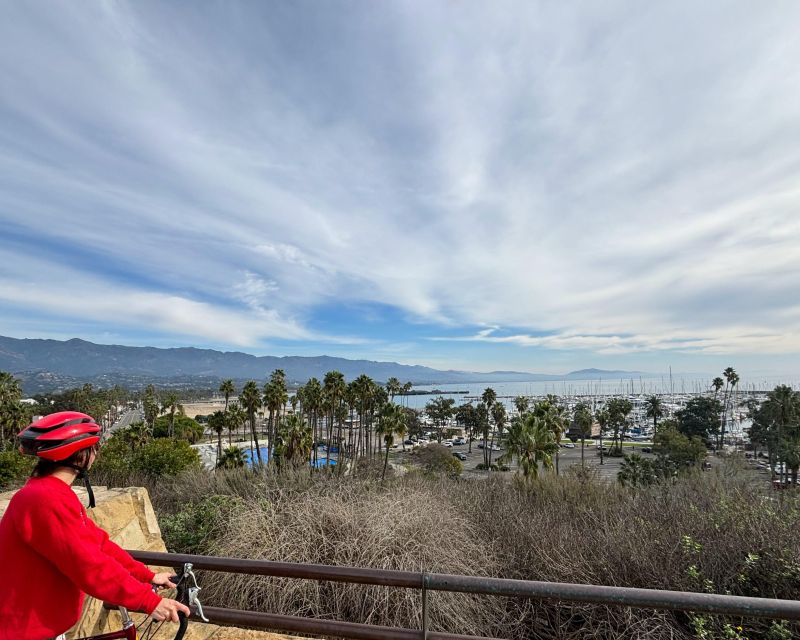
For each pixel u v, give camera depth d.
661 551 5.74
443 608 5.41
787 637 4.18
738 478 8.35
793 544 5.14
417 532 6.50
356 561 5.97
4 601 1.55
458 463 50.22
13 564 1.58
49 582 1.62
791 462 28.83
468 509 8.73
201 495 11.08
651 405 81.00
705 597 1.92
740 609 1.88
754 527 5.63
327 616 5.35
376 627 2.21
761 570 5.19
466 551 6.64
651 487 9.26
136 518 4.09
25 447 1.66
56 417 1.73
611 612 4.99
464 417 87.12
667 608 1.94
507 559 6.80
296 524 6.68
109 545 1.88
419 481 11.68
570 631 5.42
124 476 19.56
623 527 6.48
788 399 40.31
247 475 13.08
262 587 5.67
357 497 7.93
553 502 10.24
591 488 10.74
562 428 36.03
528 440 23.92
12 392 46.53
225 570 2.30
